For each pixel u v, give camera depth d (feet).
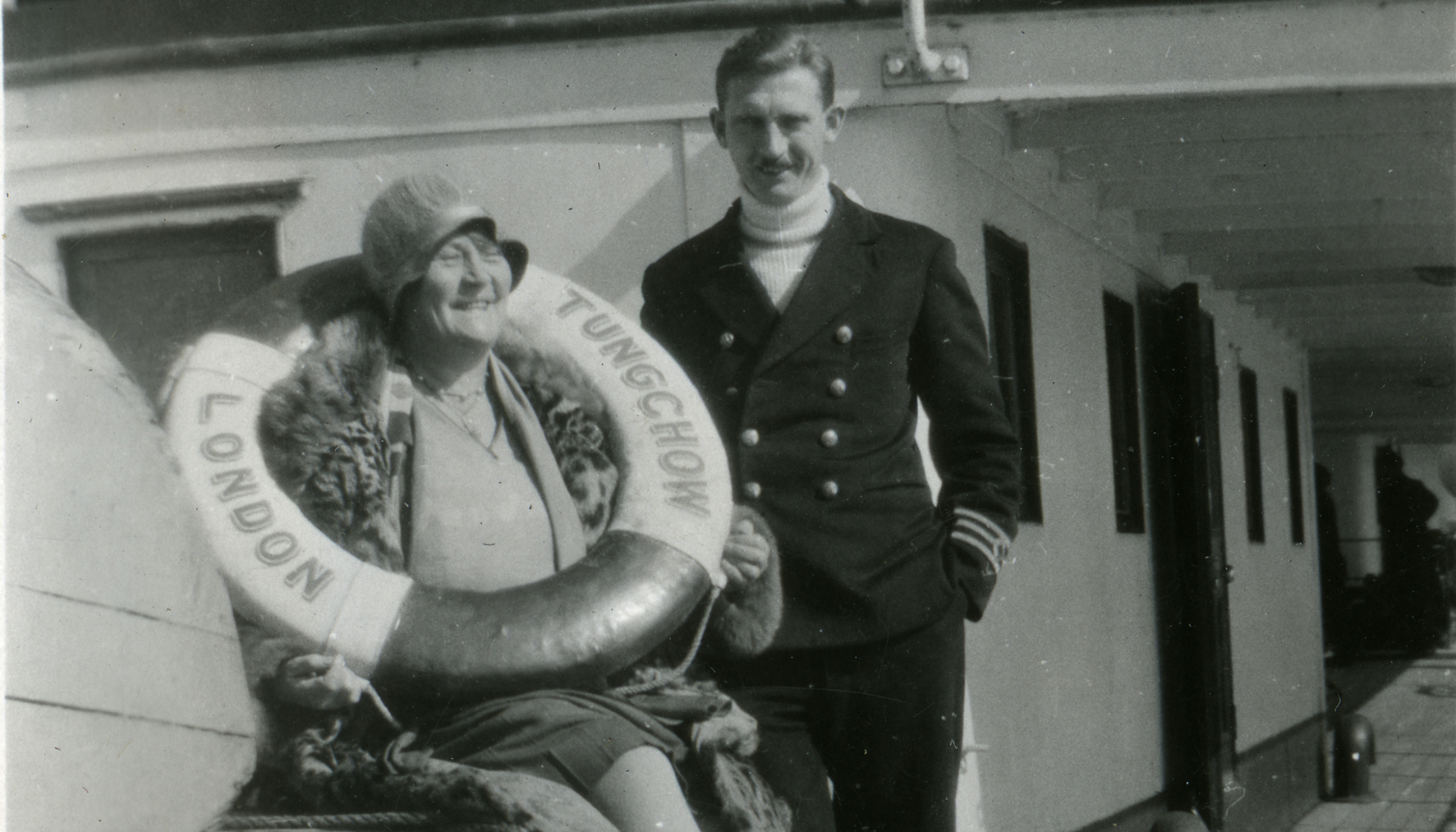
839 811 11.69
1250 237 25.94
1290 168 19.94
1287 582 37.24
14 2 15.98
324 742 10.05
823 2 15.38
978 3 15.35
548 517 11.09
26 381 10.25
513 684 10.29
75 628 9.92
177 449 10.50
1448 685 48.44
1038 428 19.45
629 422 11.48
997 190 18.34
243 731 10.06
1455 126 18.65
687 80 15.69
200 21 15.90
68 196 15.96
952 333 11.87
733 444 11.72
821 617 11.34
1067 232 21.35
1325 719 39.93
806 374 11.70
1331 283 29.81
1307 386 40.60
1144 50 15.39
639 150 15.80
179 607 10.09
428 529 10.82
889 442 11.71
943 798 11.50
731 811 10.68
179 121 15.97
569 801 9.91
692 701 10.84
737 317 11.89
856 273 11.84
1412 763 34.96
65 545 10.00
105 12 15.89
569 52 15.80
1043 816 19.34
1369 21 15.37
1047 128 18.70
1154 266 25.91
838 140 15.52
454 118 15.90
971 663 17.03
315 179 15.94
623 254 15.81
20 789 9.72
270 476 10.53
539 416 11.48
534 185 15.87
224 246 15.99
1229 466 31.04
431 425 11.08
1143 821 23.88
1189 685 25.75
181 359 10.94
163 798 9.93
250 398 10.71
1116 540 23.20
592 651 10.46
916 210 15.40
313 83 15.96
